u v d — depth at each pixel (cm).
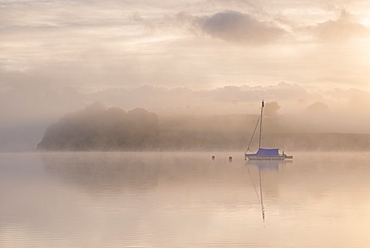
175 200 4403
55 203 4275
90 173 7888
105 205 4122
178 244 2756
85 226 3231
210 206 4038
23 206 4112
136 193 4950
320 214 3625
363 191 5025
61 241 2847
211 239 2861
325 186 5559
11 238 2925
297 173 7725
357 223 3269
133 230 3105
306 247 2678
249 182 6128
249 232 3023
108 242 2816
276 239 2847
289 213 3678
